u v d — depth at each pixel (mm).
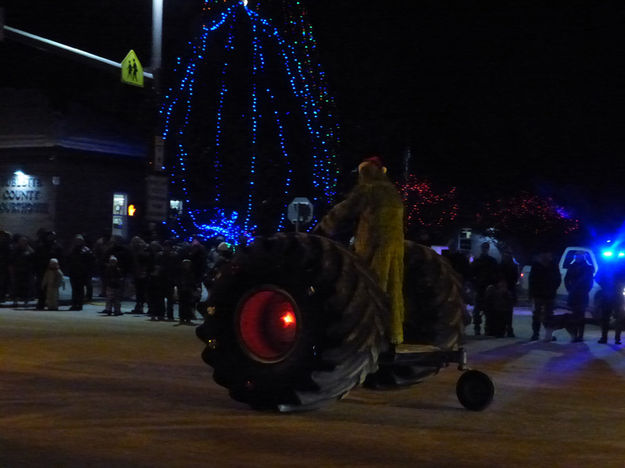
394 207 8500
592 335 19875
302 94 35406
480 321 18984
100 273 27375
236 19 35656
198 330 8555
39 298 23062
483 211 39281
